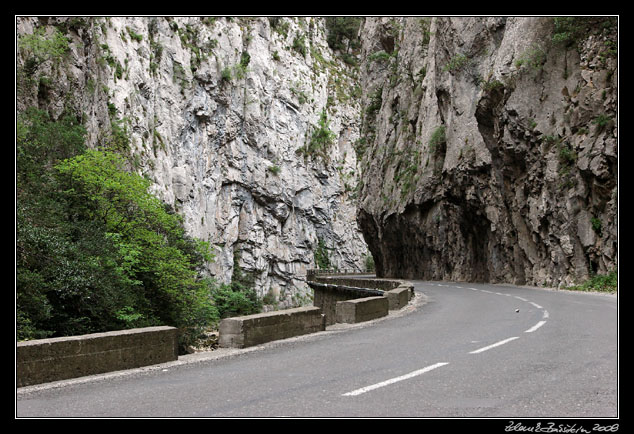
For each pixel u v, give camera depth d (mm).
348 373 7129
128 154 42188
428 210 51875
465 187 41438
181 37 72312
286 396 5855
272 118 89375
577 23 29844
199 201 70250
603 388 5816
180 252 23828
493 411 5031
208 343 26094
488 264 40562
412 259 57406
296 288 90562
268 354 9336
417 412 5047
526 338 9938
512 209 34562
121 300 19391
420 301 22312
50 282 16625
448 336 10734
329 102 109375
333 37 121000
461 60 43188
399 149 59969
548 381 6227
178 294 23641
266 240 85750
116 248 20500
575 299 19656
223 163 77562
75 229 19953
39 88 29703
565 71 30656
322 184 103062
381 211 59938
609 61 28047
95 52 46438
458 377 6602
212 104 74875
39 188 19781
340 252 105125
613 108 26828
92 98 37812
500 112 33375
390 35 73250
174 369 8156
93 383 7133
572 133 28875
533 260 32625
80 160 22234
